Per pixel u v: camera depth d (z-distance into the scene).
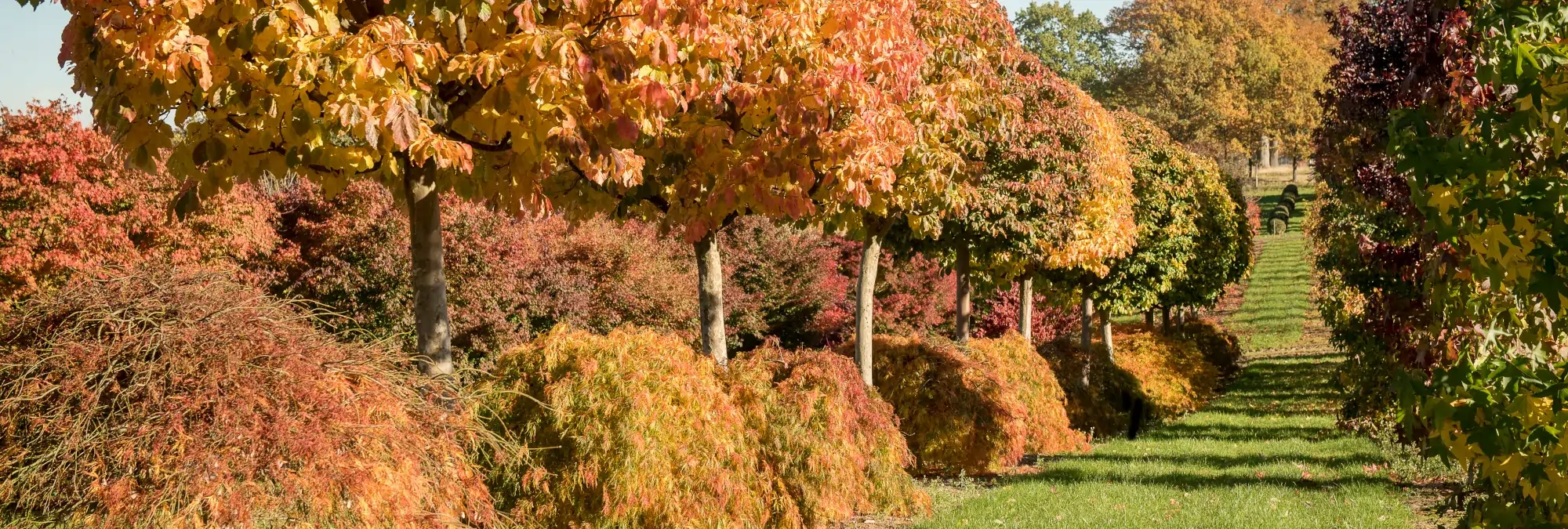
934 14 9.74
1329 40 65.94
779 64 7.08
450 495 5.12
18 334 4.42
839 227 9.17
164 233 15.92
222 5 4.82
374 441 4.65
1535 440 2.93
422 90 5.21
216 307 4.61
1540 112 2.85
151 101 4.99
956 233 12.62
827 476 7.93
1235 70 55.91
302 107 4.91
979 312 27.34
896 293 28.14
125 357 4.33
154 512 4.00
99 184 15.68
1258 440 13.84
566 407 6.59
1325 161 10.16
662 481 6.60
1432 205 3.06
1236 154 64.75
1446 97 4.43
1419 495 8.48
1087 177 12.80
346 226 17.91
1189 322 27.56
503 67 5.26
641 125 5.98
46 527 4.07
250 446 4.23
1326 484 9.41
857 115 7.30
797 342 28.62
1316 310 36.69
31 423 4.16
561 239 21.23
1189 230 19.66
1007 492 9.33
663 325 22.08
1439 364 5.04
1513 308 3.33
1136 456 12.23
